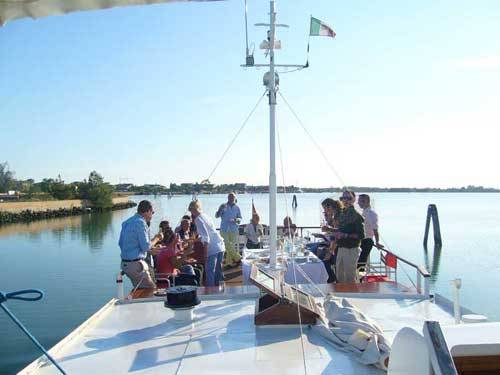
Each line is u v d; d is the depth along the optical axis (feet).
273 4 19.97
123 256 22.52
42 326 41.24
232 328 15.62
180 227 34.71
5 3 6.32
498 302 48.73
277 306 15.53
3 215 177.58
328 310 15.07
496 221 165.89
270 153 19.71
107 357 13.33
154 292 20.44
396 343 9.30
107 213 253.44
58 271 70.28
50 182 272.10
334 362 12.71
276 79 19.83
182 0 6.43
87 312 45.85
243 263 25.48
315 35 22.79
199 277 26.89
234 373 12.12
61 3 6.44
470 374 8.82
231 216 40.22
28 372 12.25
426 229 96.58
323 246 33.86
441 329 8.61
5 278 65.57
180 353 13.55
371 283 21.63
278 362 12.77
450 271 67.82
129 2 6.47
